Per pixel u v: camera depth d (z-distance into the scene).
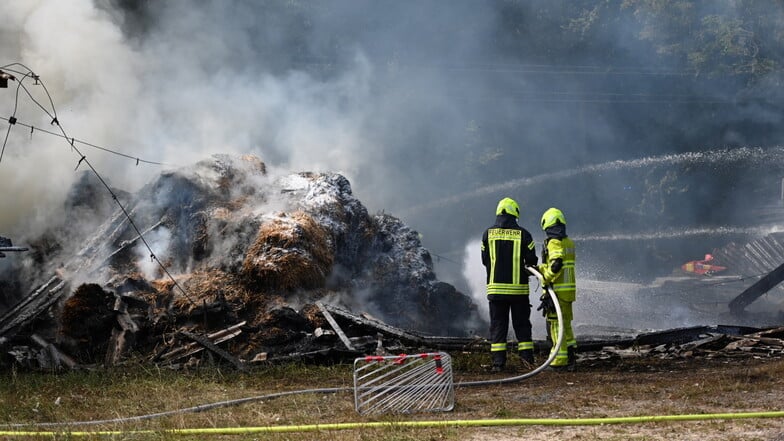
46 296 21.89
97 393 15.23
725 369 16.23
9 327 20.44
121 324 20.48
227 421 12.34
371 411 12.80
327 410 13.15
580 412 12.40
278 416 12.76
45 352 19.89
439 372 12.96
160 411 13.39
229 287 22.25
